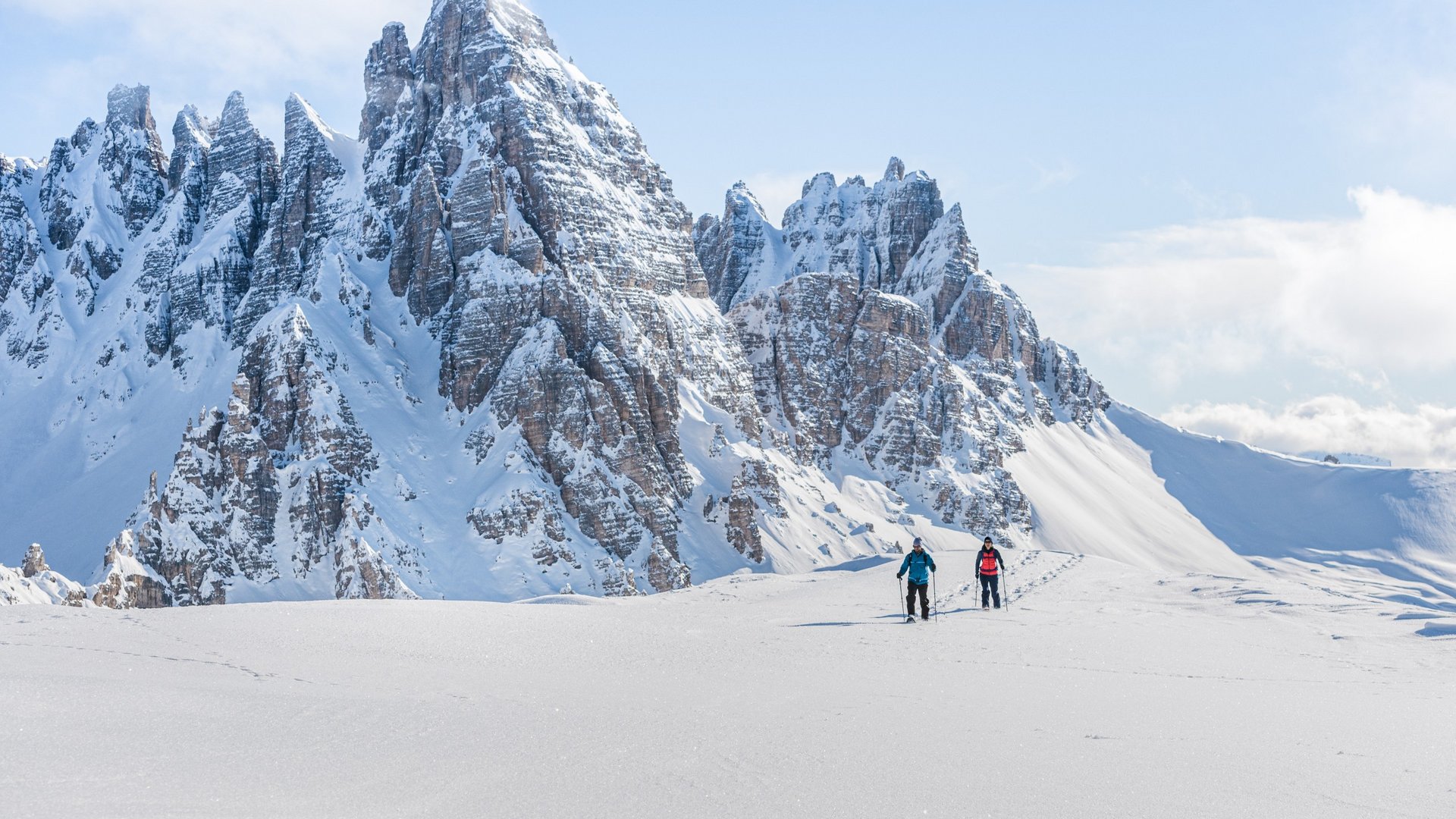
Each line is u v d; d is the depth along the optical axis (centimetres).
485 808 1046
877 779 1175
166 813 987
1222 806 1086
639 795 1098
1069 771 1219
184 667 1809
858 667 2067
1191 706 1666
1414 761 1288
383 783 1127
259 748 1255
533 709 1523
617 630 2541
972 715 1553
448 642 2228
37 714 1363
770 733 1396
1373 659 2288
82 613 2477
